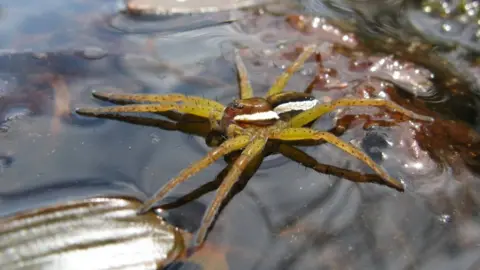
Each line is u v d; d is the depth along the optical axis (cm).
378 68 14
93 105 13
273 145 13
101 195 12
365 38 15
